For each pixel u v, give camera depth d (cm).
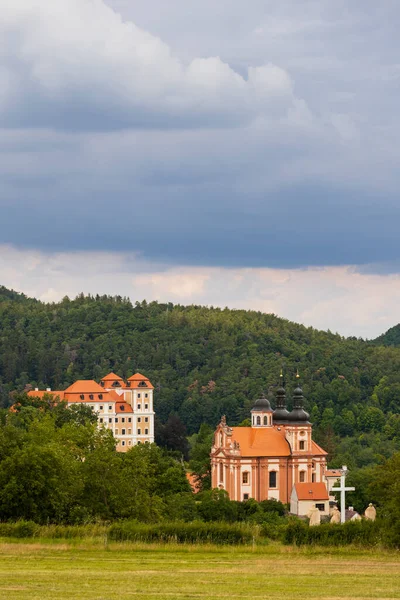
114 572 16750
